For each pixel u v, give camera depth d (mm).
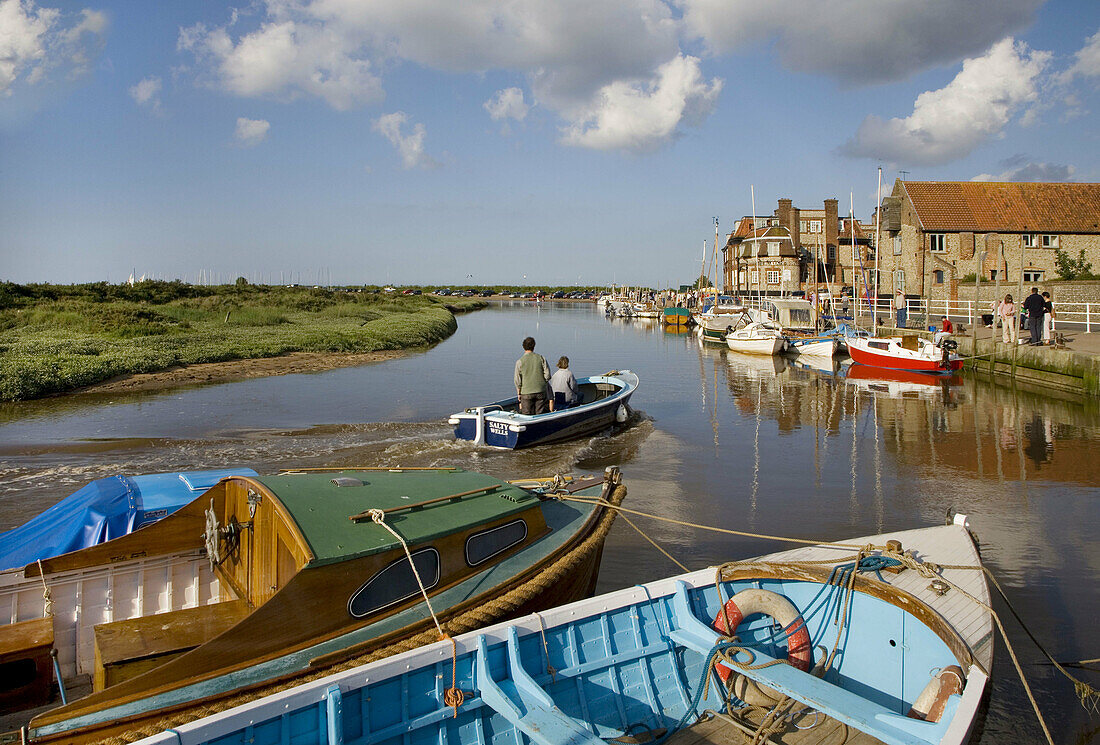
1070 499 11227
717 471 12969
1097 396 20797
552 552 6047
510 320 74500
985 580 5555
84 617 5574
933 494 11516
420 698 4160
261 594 5215
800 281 67250
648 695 4984
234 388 22031
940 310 48188
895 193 55188
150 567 5840
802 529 9805
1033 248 50125
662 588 5293
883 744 4688
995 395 22609
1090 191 52469
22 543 6379
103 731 3500
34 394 19953
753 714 5059
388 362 29953
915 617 5004
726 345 40812
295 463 12688
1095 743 5152
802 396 22609
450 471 7004
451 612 4980
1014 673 6102
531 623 4594
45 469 12266
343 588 4609
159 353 26688
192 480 7328
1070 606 7414
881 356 28656
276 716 3570
